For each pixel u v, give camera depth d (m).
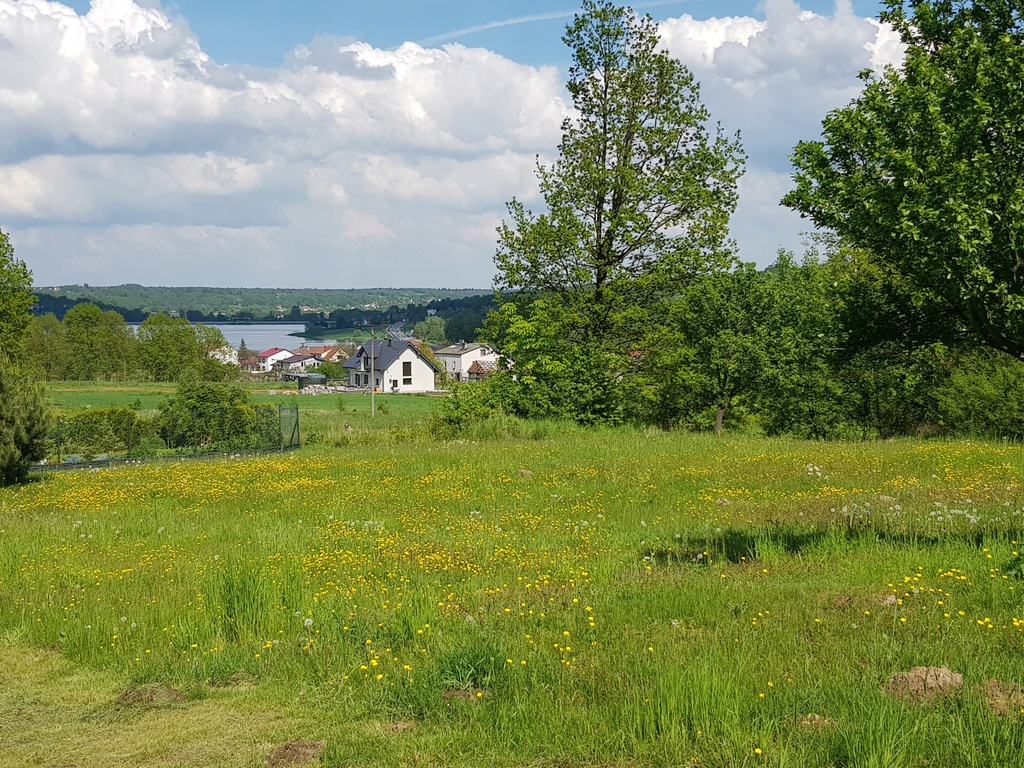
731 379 43.09
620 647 7.38
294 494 18.28
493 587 9.73
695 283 37.19
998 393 32.47
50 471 26.41
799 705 5.80
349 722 6.22
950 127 10.91
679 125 35.84
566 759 5.38
